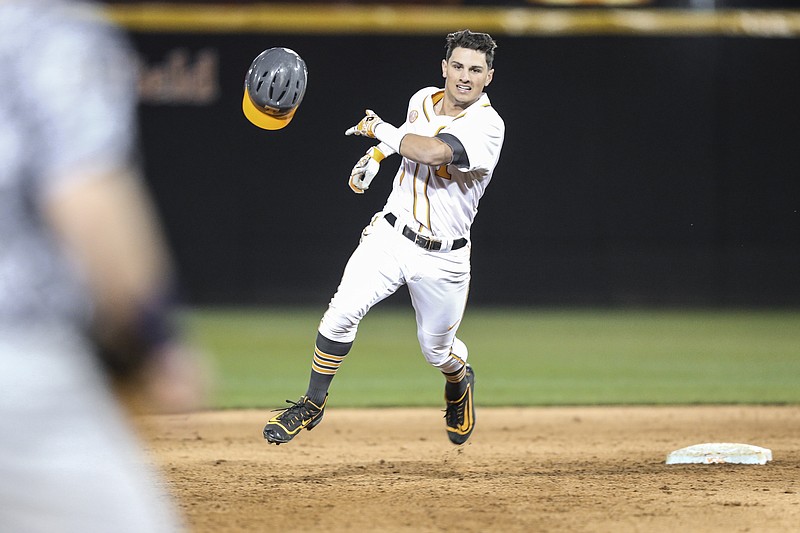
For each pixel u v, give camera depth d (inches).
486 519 654.5
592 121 2689.5
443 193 830.5
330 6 2596.0
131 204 259.0
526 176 2696.9
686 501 716.0
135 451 321.4
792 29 2645.2
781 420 1204.5
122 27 2598.4
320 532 617.6
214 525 633.6
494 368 1696.6
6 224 268.5
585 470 860.0
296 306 2672.2
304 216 2684.5
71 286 274.1
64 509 279.0
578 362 1766.7
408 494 740.0
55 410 276.1
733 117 2687.0
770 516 667.4
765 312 2618.1
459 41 834.8
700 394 1432.1
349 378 1598.2
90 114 257.4
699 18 2628.0
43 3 268.8
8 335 275.0
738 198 2696.9
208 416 1214.9
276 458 926.4
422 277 841.5
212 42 2645.2
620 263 2704.2
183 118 2655.0
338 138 2672.2
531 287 2711.6
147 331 246.7
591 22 2625.5
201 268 2684.5
